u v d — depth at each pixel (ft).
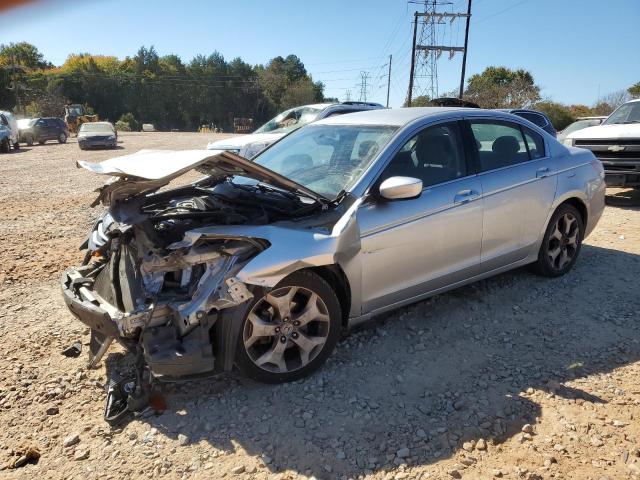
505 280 17.12
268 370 11.18
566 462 9.09
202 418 10.40
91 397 11.21
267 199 12.30
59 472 9.07
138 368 10.54
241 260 10.44
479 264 14.58
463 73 135.13
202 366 10.16
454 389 11.28
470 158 14.44
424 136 13.73
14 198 36.06
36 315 15.29
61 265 19.97
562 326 14.05
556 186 16.29
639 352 12.67
